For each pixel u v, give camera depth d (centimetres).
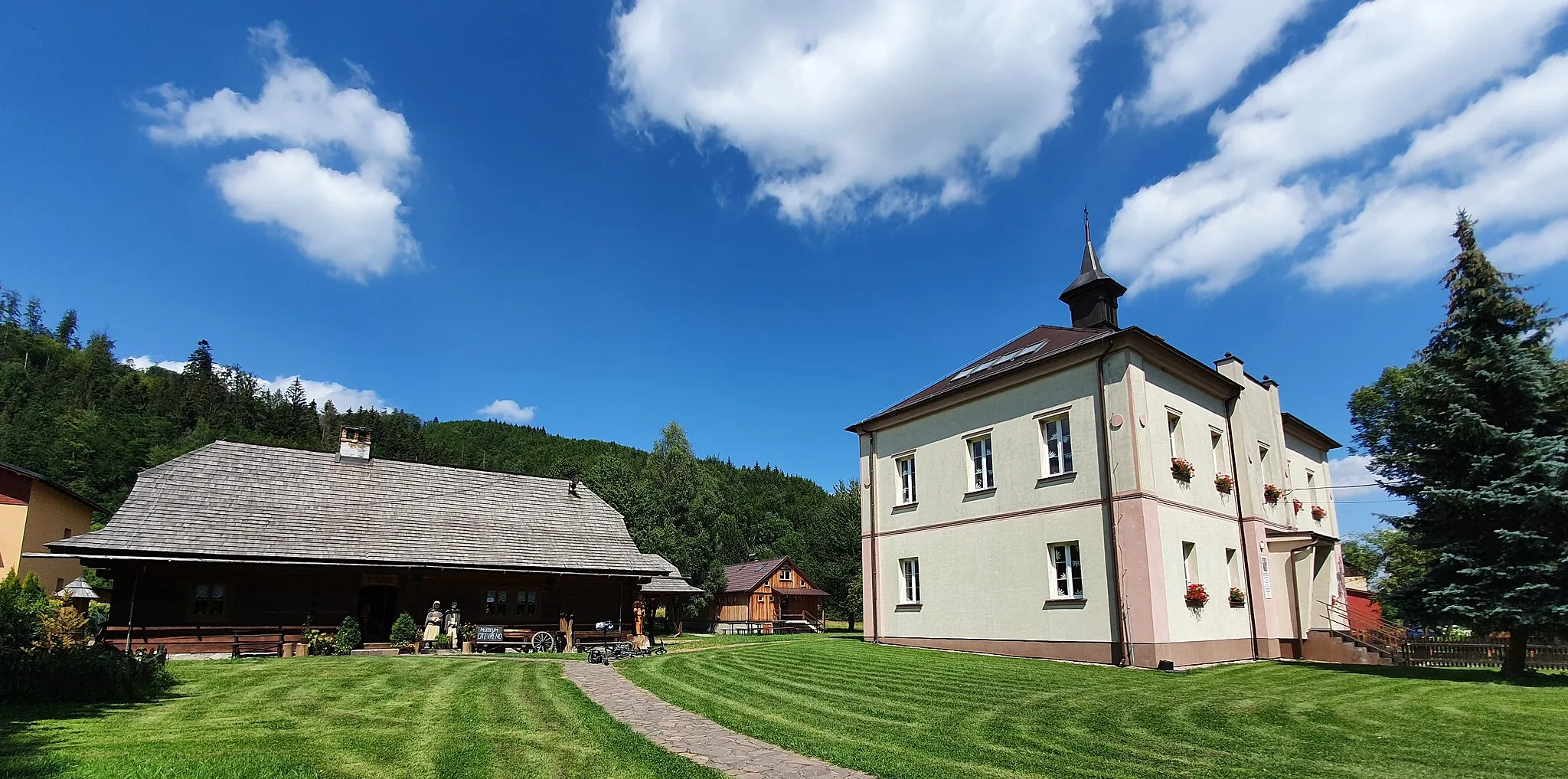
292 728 855
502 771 673
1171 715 1004
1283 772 714
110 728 824
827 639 2805
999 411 2030
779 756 764
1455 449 1508
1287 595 1958
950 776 679
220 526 1925
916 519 2255
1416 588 1533
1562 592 1350
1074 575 1789
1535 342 1504
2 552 2688
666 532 5078
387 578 2131
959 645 2028
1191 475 1814
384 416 11856
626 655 1867
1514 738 875
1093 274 2273
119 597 1797
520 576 2356
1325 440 2792
